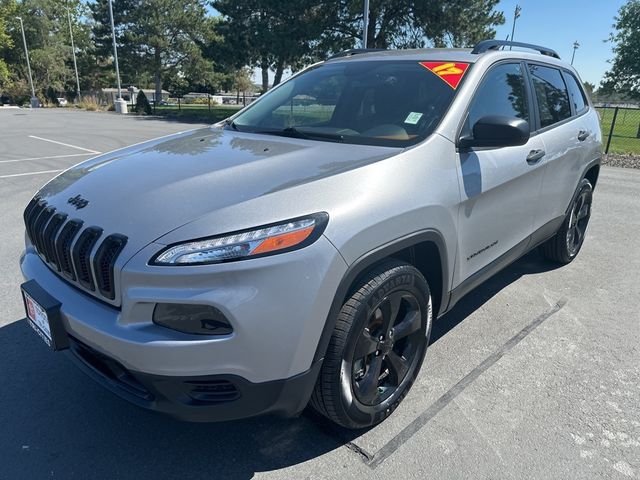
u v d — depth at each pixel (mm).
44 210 2445
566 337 3412
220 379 1904
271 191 2066
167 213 2006
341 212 2057
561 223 4203
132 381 2049
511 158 3096
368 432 2492
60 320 2154
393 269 2293
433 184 2469
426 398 2742
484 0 23609
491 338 3389
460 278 2861
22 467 2260
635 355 3201
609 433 2488
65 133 16984
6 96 53375
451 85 2904
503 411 2643
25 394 2773
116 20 55031
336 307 2053
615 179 9367
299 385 2035
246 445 2416
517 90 3398
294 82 3688
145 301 1876
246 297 1849
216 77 61562
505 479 2199
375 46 25891
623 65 33688
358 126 2914
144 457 2338
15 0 58688
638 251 5176
